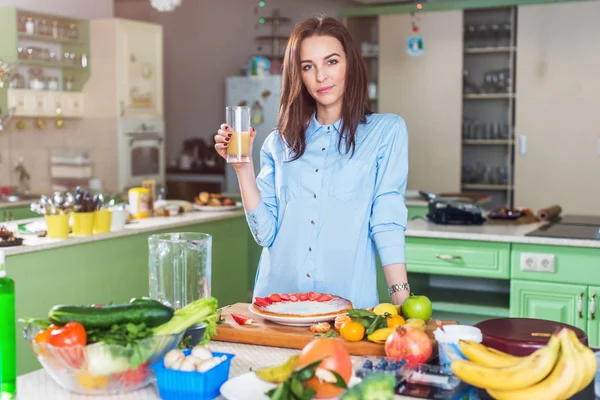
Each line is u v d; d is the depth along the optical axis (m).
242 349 1.70
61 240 3.56
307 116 2.22
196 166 8.31
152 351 1.39
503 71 7.08
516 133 6.96
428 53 7.21
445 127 7.21
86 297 3.72
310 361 1.32
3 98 5.79
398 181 2.18
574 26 6.69
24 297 3.37
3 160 6.10
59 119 6.60
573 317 3.43
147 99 6.81
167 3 5.00
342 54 2.12
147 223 4.21
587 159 6.76
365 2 8.06
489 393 1.34
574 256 3.41
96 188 6.29
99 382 1.38
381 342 1.63
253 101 7.61
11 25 5.77
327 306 1.87
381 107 7.39
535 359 1.30
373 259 2.23
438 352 1.61
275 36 8.19
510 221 4.11
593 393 1.40
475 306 3.64
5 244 3.34
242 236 4.96
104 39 6.47
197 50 8.80
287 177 2.24
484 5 6.94
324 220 2.20
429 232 3.66
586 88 6.71
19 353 3.35
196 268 1.79
